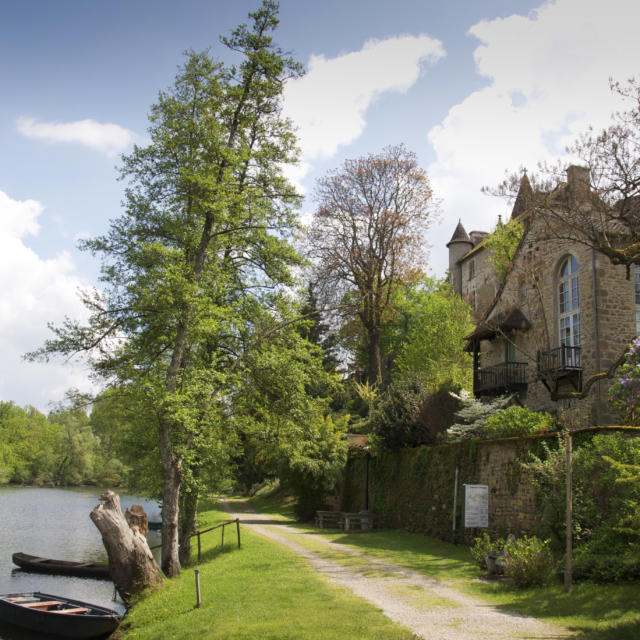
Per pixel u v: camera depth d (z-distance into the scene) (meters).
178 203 17.16
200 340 17.03
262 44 18.20
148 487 21.69
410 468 23.27
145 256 16.02
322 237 38.38
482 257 42.59
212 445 18.42
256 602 10.91
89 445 82.62
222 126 17.36
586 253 20.05
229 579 13.44
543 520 14.66
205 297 15.40
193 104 17.17
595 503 12.67
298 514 30.38
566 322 21.08
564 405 20.59
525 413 17.55
